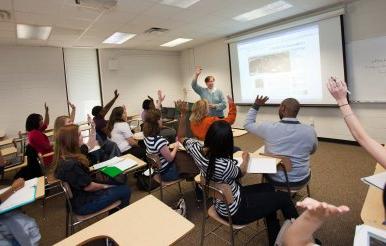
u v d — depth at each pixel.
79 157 1.98
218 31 5.85
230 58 6.56
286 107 2.15
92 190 2.01
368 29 4.21
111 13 3.94
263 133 2.24
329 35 4.61
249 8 4.21
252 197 1.76
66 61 6.39
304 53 5.04
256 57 5.93
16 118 5.68
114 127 3.50
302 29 4.99
